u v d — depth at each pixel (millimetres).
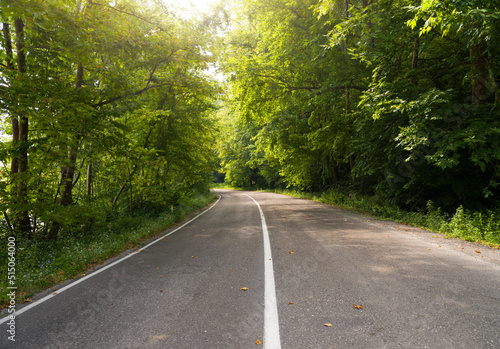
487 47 7684
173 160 15500
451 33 10273
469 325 2533
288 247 6070
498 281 3559
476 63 8430
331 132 15602
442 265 4305
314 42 12938
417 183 10148
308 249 5773
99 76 9117
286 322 2775
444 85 11688
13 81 5992
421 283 3584
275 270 4488
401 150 10039
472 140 7254
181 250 6555
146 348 2453
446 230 7152
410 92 9812
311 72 15594
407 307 2943
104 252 6641
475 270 4020
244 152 43406
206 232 9055
